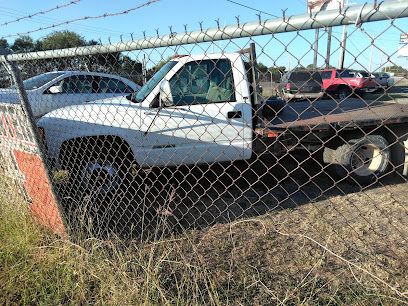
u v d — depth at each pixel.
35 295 2.62
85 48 2.85
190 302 2.38
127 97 4.85
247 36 2.00
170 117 4.36
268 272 2.85
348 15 1.62
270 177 5.20
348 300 2.36
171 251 2.97
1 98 4.49
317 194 4.59
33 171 3.37
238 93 4.34
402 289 2.36
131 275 2.63
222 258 3.09
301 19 1.78
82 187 3.85
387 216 3.84
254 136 4.33
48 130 4.48
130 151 4.46
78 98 7.52
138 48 2.52
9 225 3.37
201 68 4.40
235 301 2.47
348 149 4.53
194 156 4.44
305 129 4.21
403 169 4.80
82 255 2.79
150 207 3.97
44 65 4.04
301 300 2.43
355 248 3.17
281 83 3.09
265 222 3.82
